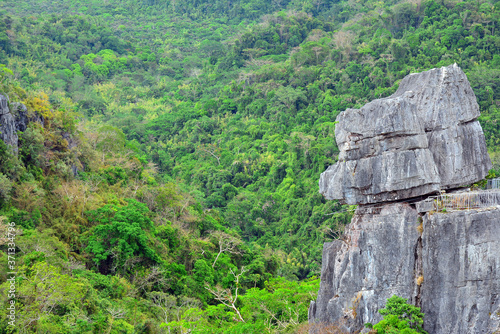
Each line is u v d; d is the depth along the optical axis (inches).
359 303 1445.6
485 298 1286.9
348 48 6963.6
